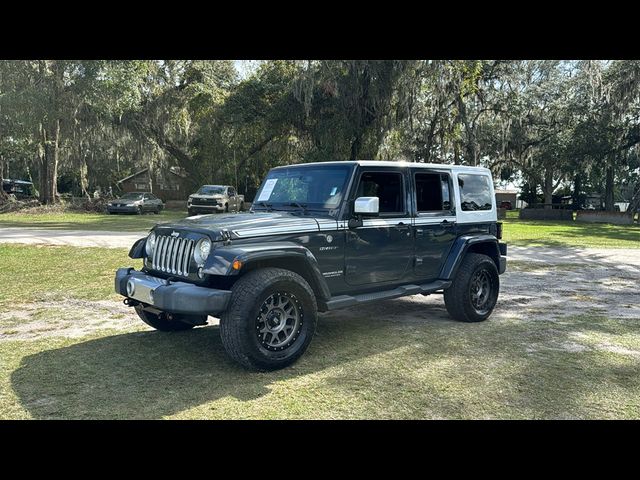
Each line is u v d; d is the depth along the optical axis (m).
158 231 4.91
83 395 3.89
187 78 32.62
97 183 50.75
